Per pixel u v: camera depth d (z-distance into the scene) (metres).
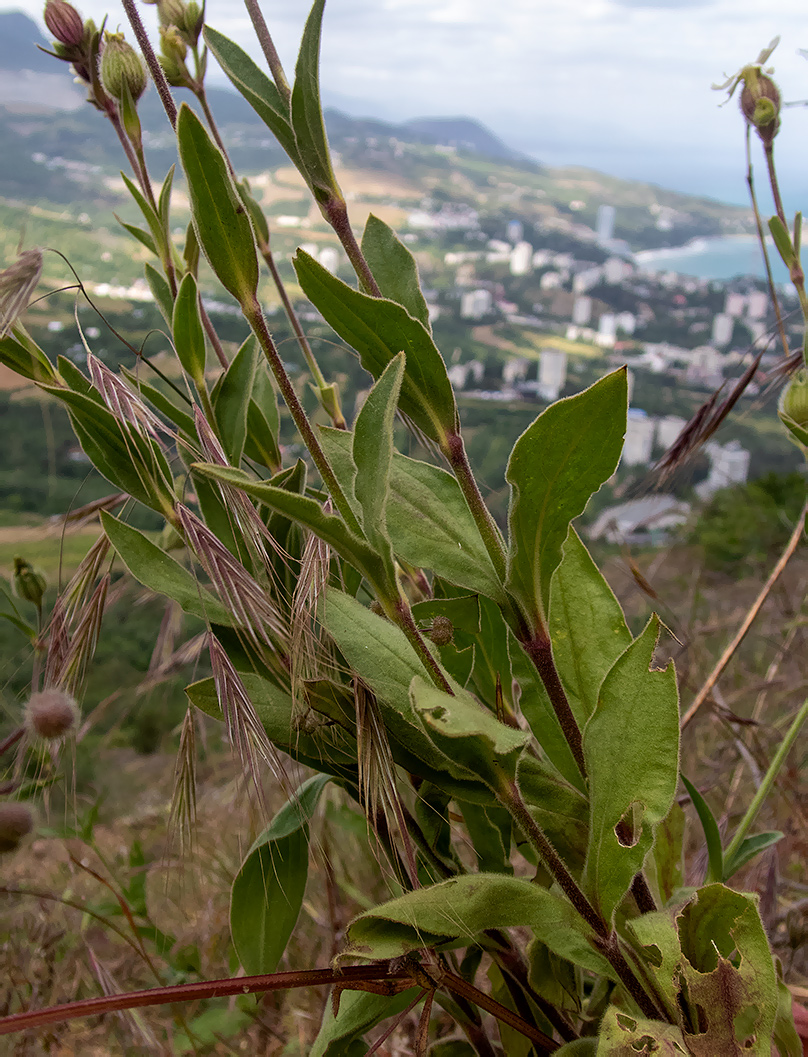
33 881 1.65
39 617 1.13
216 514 1.03
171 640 1.25
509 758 0.71
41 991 1.48
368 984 0.79
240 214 0.71
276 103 0.80
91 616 0.94
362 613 0.86
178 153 0.69
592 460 0.68
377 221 0.87
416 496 0.87
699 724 2.56
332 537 0.66
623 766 0.72
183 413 1.03
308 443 0.75
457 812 1.17
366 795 0.79
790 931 1.40
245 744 0.79
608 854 0.72
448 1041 1.19
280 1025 1.50
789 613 3.16
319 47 0.73
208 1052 1.45
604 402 0.64
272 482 1.03
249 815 1.20
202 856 1.83
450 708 0.58
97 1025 1.49
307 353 1.25
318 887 1.80
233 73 0.81
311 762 0.96
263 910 0.99
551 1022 0.99
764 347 1.30
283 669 0.92
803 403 1.08
